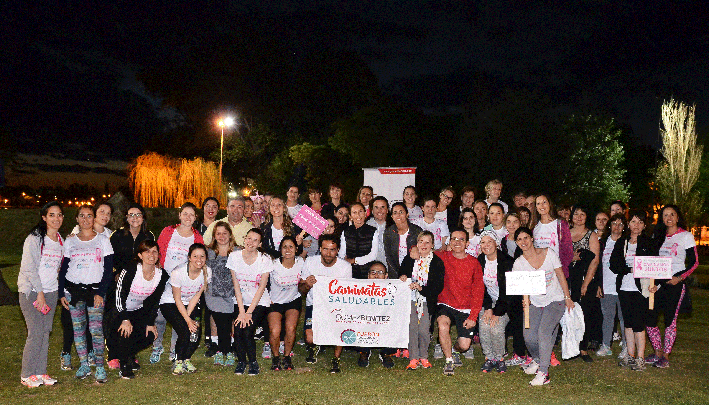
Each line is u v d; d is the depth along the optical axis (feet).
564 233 25.81
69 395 20.71
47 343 22.22
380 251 28.07
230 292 24.13
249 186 175.01
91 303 22.79
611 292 27.40
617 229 26.73
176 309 23.63
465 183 109.81
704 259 143.13
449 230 31.94
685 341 31.60
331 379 23.31
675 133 140.46
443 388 22.11
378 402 20.31
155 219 128.98
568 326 24.62
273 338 24.54
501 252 24.84
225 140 168.35
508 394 21.36
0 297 40.70
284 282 24.58
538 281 22.72
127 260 24.62
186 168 148.25
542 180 104.42
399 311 25.08
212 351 27.09
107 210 23.34
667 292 25.53
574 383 22.93
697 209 142.00
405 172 47.44
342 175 134.82
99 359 22.61
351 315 25.22
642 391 21.84
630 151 193.88
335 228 29.30
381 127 122.93
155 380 22.75
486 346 24.94
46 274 21.81
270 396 20.85
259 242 23.68
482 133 106.32
